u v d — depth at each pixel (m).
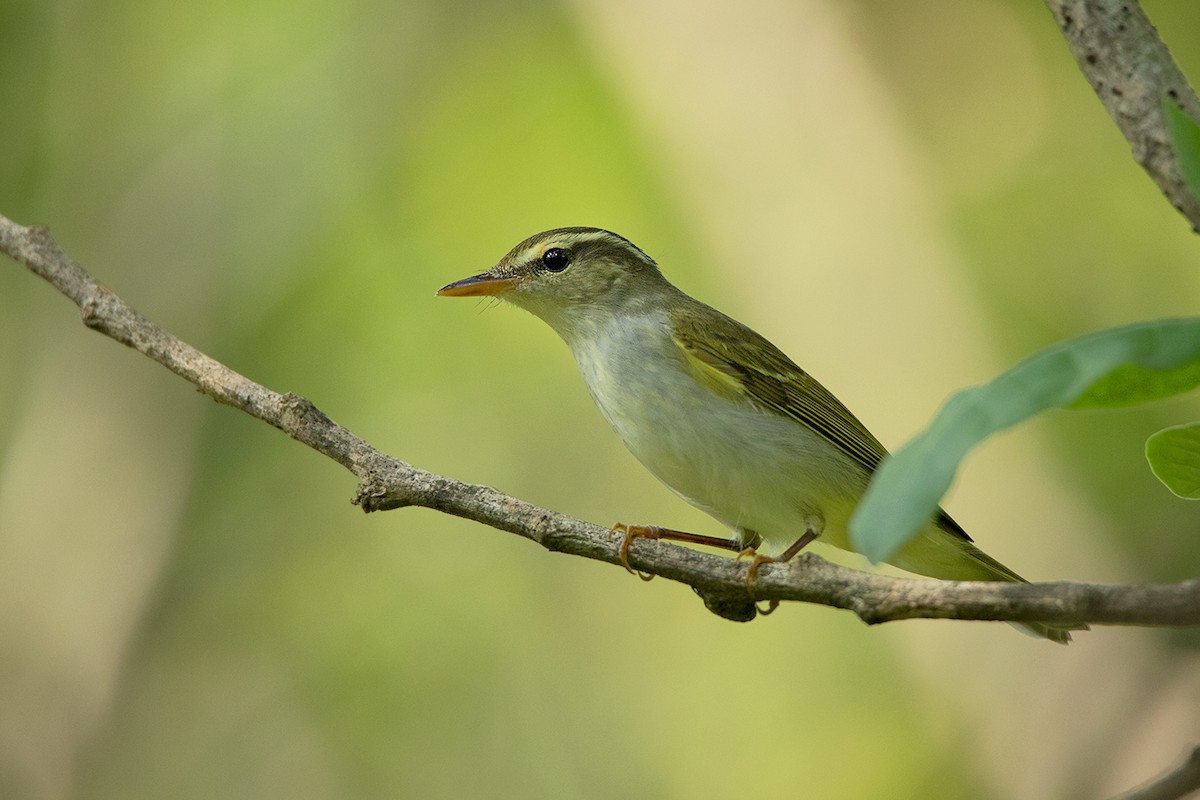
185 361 6.02
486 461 13.95
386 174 14.84
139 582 12.62
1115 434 12.20
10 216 14.16
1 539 12.54
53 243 6.34
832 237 13.73
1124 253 13.78
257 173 14.55
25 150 14.34
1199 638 10.82
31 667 12.11
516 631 13.55
